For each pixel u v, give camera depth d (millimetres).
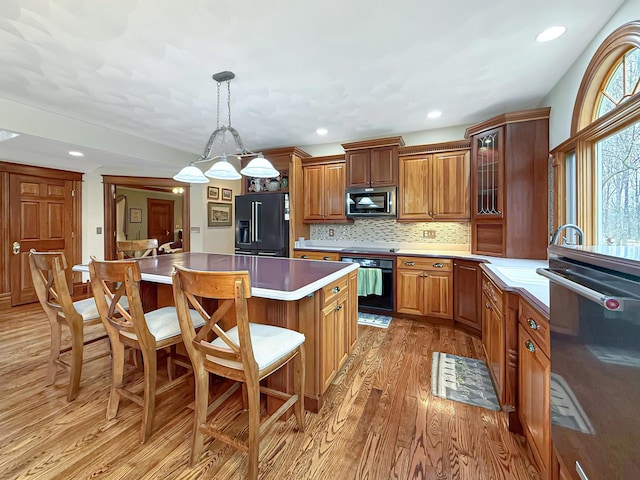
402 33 1888
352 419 1723
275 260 2695
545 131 2773
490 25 1819
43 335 2998
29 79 2461
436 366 2365
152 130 3789
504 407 1640
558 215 2537
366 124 3646
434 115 3350
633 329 618
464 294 3141
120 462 1403
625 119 1705
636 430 603
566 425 933
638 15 1555
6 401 1880
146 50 2055
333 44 2002
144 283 2336
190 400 1915
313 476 1332
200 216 5355
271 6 1643
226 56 2135
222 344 1486
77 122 3396
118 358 1716
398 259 3549
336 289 2041
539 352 1242
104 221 4930
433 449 1489
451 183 3486
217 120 3373
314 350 1763
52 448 1485
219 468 1377
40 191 4301
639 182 1729
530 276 2068
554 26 1838
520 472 1346
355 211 3984
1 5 1616
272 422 1388
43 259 1874
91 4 1616
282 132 3939
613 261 687
